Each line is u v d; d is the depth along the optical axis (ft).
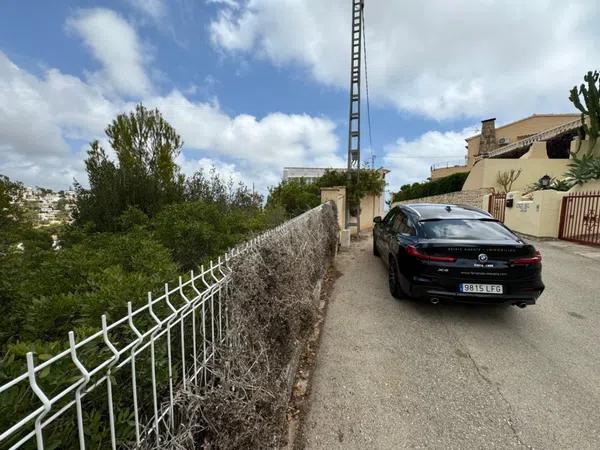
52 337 4.89
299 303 9.80
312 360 10.00
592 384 8.67
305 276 11.37
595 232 28.96
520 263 11.75
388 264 16.93
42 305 5.11
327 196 28.84
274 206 27.55
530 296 11.91
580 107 45.91
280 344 7.98
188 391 4.41
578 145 48.60
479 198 55.77
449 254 12.04
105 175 17.80
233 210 21.71
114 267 6.80
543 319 12.87
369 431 7.09
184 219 13.03
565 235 31.12
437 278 12.11
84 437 3.25
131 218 14.82
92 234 14.16
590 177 34.40
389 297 15.62
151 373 4.12
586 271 19.74
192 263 10.71
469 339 11.25
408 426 7.21
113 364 3.27
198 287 6.03
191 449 4.19
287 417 7.52
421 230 13.71
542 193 31.86
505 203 40.98
